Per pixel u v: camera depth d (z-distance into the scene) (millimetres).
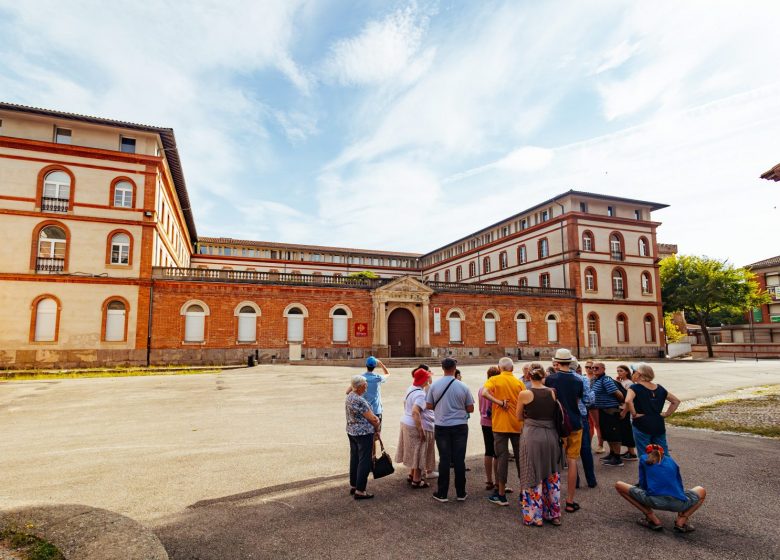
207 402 14703
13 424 11352
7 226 25266
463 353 36594
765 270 54312
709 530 5348
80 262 26391
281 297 31688
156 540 4164
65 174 26672
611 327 41688
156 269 28734
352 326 33656
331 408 13742
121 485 6863
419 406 7000
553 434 5656
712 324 62344
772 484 6945
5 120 25891
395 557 4688
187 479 7164
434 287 37031
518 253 47750
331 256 61156
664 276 46469
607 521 5660
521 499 5719
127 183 27906
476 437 10430
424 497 6512
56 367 25328
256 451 8859
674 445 9438
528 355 38438
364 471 6363
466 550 4852
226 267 55500
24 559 3816
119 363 26625
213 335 29422
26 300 25219
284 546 4926
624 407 6879
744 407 14250
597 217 42094
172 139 29141
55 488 6707
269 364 29172
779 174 15266
